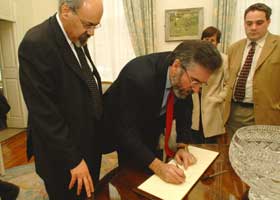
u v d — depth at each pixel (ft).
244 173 2.44
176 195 2.83
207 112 7.18
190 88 3.10
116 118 3.82
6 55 13.82
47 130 3.45
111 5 13.17
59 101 3.76
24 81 3.47
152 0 12.48
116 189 3.00
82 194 3.79
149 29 12.71
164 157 3.79
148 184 3.03
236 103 6.15
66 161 3.48
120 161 3.90
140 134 3.74
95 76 4.41
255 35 5.74
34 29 3.62
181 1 12.51
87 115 3.95
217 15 11.74
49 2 14.42
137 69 3.55
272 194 2.34
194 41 3.07
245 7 11.50
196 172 3.30
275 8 11.14
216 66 2.93
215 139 7.30
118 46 13.48
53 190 3.82
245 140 3.10
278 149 3.01
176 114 4.04
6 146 11.48
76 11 3.33
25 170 8.91
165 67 3.48
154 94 3.56
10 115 14.33
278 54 5.54
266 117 5.71
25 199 7.13
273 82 5.62
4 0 12.80
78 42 3.78
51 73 3.54
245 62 5.98
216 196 2.83
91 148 4.09
